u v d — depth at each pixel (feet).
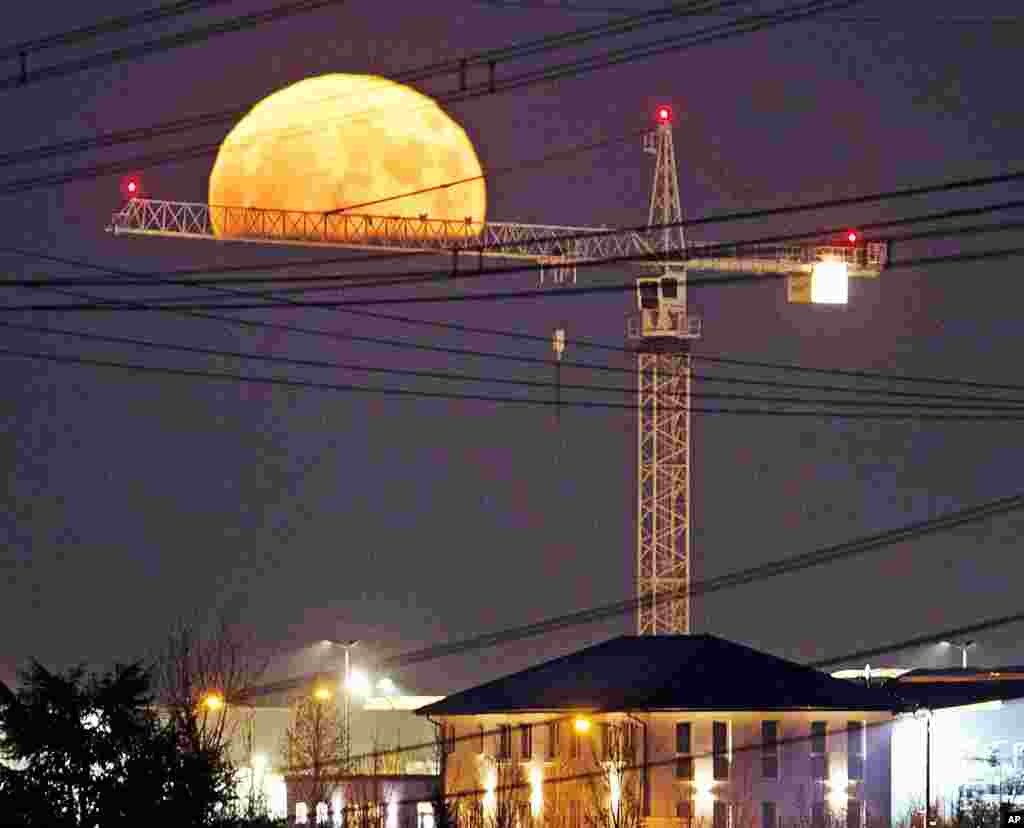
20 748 411.54
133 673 420.77
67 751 411.75
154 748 418.72
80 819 411.54
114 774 415.03
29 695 416.46
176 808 418.51
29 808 405.59
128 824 411.34
